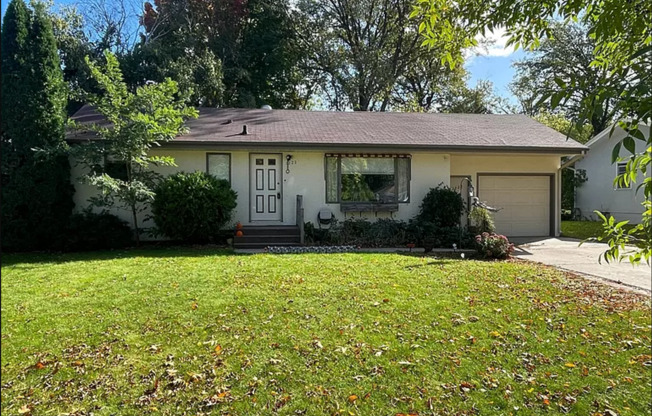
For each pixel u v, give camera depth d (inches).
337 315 190.9
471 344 164.6
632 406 127.4
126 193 380.2
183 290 226.7
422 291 229.9
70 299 211.6
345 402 126.2
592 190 759.1
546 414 122.9
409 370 144.1
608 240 88.1
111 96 382.0
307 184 463.5
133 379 135.9
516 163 534.3
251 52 908.6
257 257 333.1
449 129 527.5
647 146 70.6
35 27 388.8
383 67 919.0
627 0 76.9
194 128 469.4
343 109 1048.2
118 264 301.4
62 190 400.2
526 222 540.4
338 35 983.6
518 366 149.2
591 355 158.4
